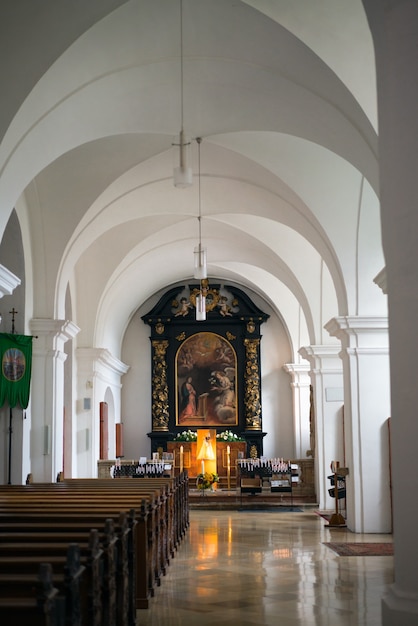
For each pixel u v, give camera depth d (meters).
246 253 21.14
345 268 15.05
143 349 28.00
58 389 16.12
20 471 14.88
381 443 15.16
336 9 8.96
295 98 10.49
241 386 27.64
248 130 11.77
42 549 5.85
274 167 13.61
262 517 18.56
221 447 26.62
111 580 6.16
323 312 19.70
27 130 10.00
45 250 15.60
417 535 5.27
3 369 14.73
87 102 10.55
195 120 11.57
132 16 9.23
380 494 15.10
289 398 27.59
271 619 8.00
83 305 21.36
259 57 9.99
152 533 9.42
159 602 8.90
